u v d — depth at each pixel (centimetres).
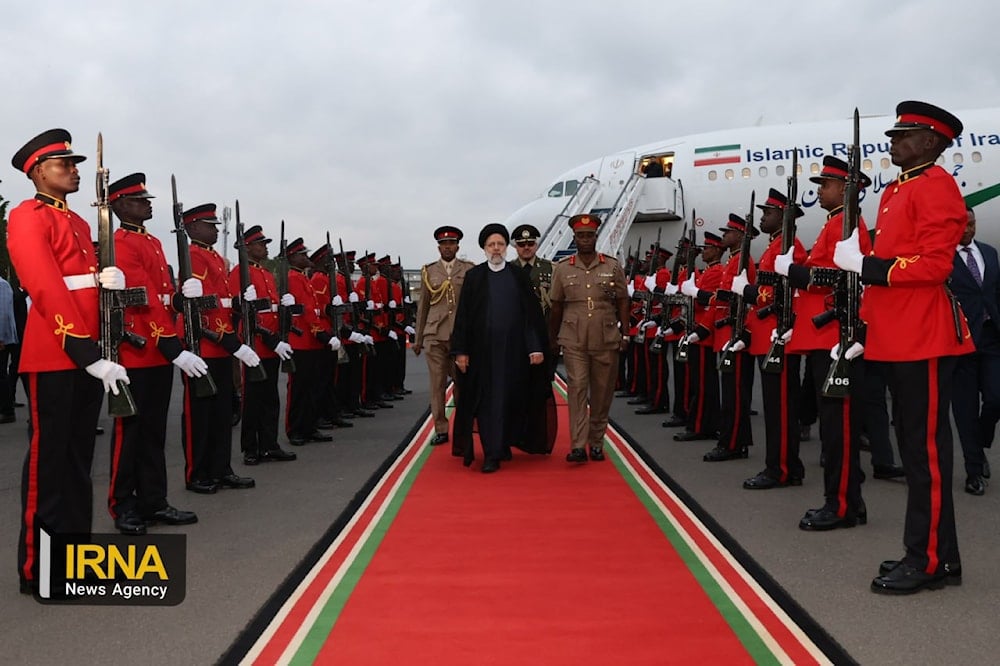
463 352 593
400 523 439
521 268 615
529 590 329
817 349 439
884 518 450
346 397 894
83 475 354
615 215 1627
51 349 337
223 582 345
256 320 609
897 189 343
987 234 1686
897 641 278
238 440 769
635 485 531
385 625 292
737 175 1716
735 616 298
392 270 1083
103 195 353
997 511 467
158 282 445
